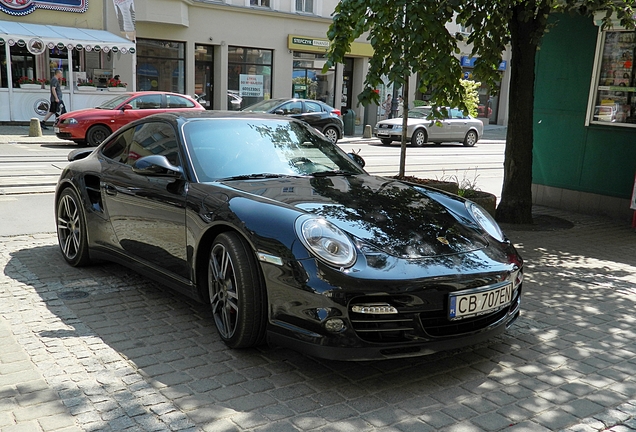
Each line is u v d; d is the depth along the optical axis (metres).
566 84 9.40
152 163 4.09
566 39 9.33
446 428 2.90
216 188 3.97
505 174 8.46
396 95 27.20
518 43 8.04
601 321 4.46
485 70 8.11
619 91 8.80
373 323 3.21
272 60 26.77
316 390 3.24
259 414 2.97
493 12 7.55
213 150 4.38
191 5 24.03
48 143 16.25
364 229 3.50
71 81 20.64
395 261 3.30
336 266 3.20
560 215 9.12
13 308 4.38
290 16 26.56
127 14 21.89
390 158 16.67
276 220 3.47
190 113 4.87
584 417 3.05
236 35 25.41
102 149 5.39
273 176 4.28
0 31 19.11
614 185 8.93
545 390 3.33
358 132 27.72
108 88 21.53
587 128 9.20
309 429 2.85
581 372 3.58
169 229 4.20
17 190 9.09
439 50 6.95
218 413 2.97
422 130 21.64
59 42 19.88
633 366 3.68
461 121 22.72
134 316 4.27
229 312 3.67
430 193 4.37
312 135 5.06
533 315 4.55
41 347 3.70
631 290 5.27
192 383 3.28
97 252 5.17
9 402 3.03
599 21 8.69
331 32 7.35
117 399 3.08
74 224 5.39
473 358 3.73
